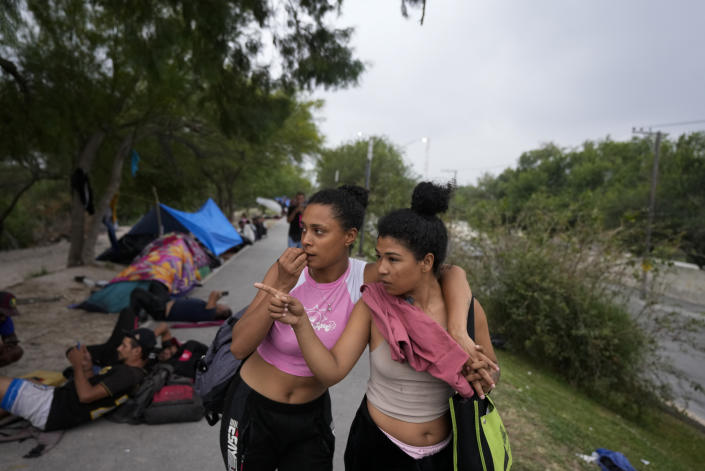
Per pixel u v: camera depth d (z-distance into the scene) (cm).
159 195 2064
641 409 807
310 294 171
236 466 177
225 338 191
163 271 786
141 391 377
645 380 829
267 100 801
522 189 4838
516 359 868
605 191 3872
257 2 584
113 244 1266
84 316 707
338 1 570
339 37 645
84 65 761
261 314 152
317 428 182
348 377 509
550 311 836
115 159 1210
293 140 1892
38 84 639
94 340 596
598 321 799
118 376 362
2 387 337
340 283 171
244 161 1850
